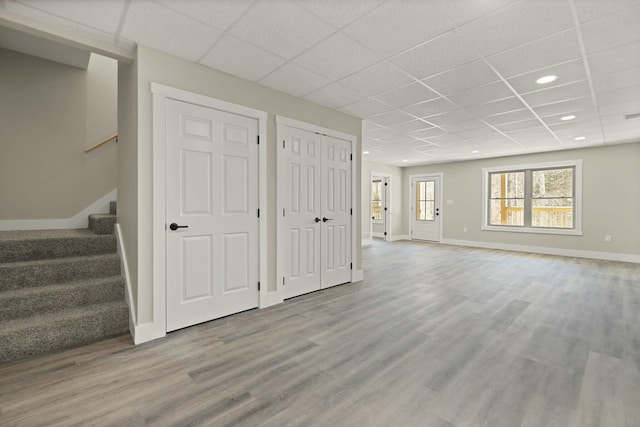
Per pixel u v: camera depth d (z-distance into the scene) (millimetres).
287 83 3076
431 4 1876
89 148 3834
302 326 2666
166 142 2492
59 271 2545
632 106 3611
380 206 9391
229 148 2877
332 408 1604
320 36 2240
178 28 2145
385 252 6668
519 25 2078
